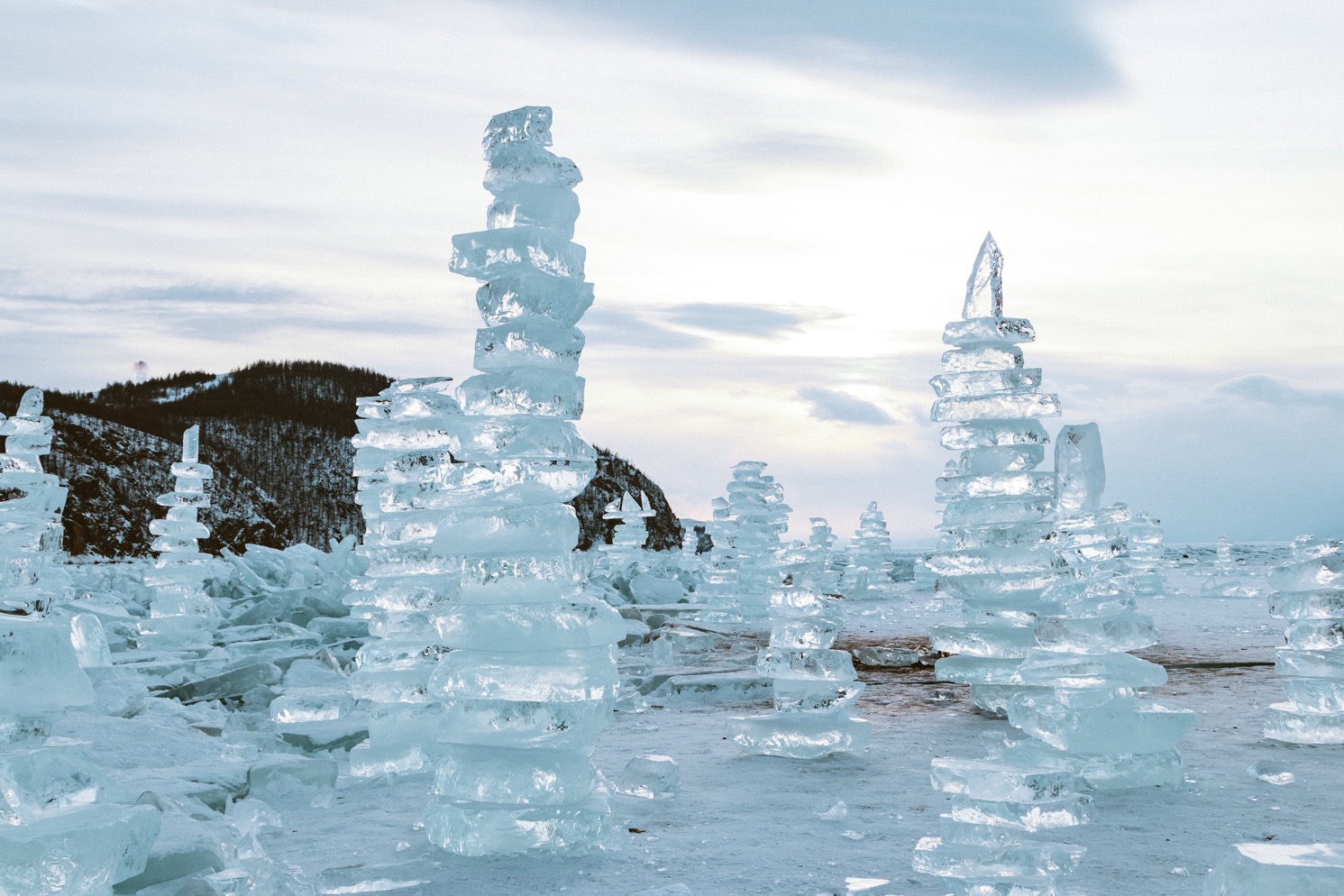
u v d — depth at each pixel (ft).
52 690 13.61
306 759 24.02
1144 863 17.26
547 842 18.12
